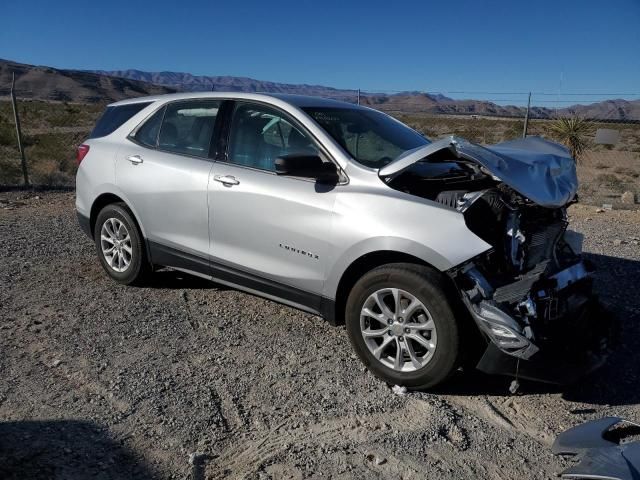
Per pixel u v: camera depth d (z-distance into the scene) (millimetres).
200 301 5402
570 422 3615
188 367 4109
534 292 3721
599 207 11773
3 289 5574
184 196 4992
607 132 11094
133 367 4074
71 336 4562
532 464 3148
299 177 4395
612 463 2840
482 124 39688
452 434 3406
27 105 55844
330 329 4863
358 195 4070
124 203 5625
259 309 5246
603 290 6094
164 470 2977
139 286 5738
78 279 5926
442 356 3725
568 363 3760
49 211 9711
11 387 3742
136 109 5691
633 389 4059
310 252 4266
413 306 3811
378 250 3930
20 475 2822
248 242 4625
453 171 4469
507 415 3686
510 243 3857
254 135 4770
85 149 5938
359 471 3027
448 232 3732
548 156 4273
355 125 4797
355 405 3682
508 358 3594
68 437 3195
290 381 3967
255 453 3150
